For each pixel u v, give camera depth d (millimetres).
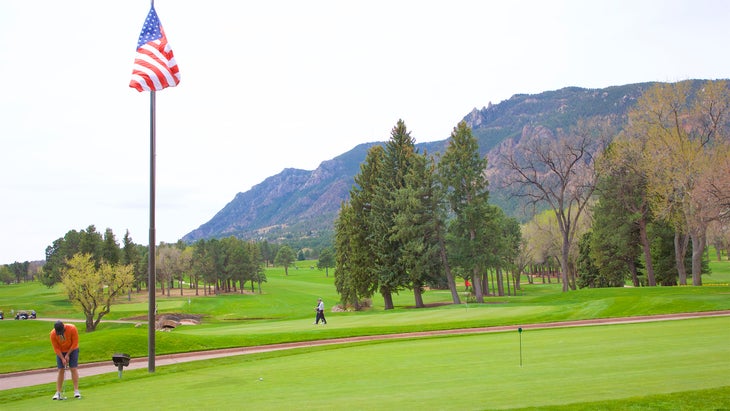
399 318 39906
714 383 10453
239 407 10711
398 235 57250
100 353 23422
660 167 50375
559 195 63031
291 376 15695
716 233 62719
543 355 16562
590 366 13648
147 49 19234
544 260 100250
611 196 63500
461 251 58875
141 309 99312
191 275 151750
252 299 119312
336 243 75062
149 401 12367
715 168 45969
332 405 10289
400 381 13281
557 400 9547
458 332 29062
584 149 61375
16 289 179375
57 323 13750
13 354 24969
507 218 100562
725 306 33312
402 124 62750
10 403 13695
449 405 9602
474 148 59688
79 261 78812
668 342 17812
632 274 71438
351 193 64625
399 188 62062
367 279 62719
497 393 10594
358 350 22719
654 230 66562
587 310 36312
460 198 60469
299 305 103750
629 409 8531
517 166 63656
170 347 25047
